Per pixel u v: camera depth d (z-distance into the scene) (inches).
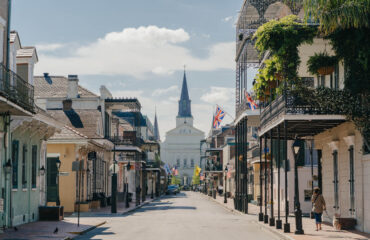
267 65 989.8
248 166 2281.0
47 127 1070.4
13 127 879.7
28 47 1007.6
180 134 7308.1
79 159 1441.9
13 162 924.0
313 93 840.9
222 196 3191.4
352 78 831.7
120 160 2327.8
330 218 1039.0
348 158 924.0
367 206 824.3
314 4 735.1
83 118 1731.1
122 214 1368.1
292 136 1117.1
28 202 1010.7
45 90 2012.8
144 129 3978.8
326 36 866.8
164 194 4200.3
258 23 1186.0
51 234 773.9
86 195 1519.4
